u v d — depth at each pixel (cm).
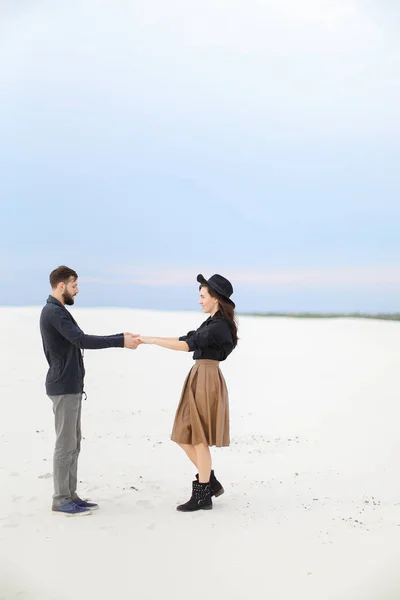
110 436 905
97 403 1124
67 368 592
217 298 617
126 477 711
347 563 467
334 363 1527
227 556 485
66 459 590
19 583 443
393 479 703
